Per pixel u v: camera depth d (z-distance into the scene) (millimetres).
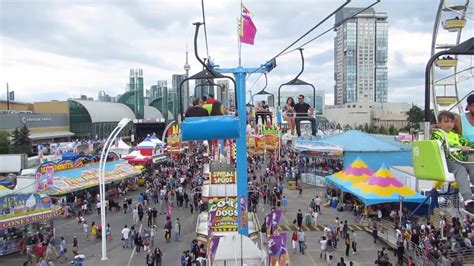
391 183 29047
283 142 58250
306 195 41156
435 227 24375
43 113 92000
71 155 46625
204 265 19609
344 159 44281
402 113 150000
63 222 32656
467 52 4758
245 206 16734
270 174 50969
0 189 27422
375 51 188500
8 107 104375
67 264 22766
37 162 49312
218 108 11711
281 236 13602
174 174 48219
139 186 48031
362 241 25938
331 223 29953
